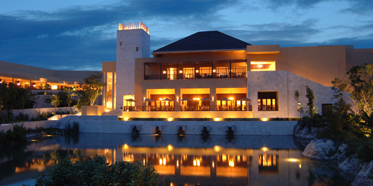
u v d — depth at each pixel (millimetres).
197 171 13742
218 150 20203
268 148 21188
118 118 35000
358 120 17719
